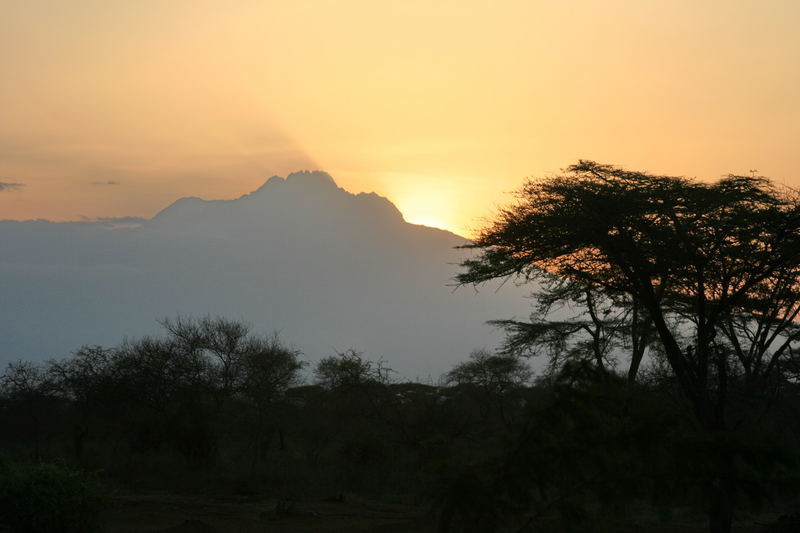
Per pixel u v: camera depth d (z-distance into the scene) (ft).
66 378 179.63
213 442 168.96
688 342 92.32
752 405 74.49
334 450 180.14
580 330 97.86
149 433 168.25
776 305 83.35
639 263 79.92
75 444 178.09
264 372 170.91
